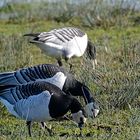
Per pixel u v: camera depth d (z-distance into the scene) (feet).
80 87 44.27
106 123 43.42
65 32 59.52
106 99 47.06
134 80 48.75
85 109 43.01
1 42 65.51
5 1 91.56
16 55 60.90
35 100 39.29
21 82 41.83
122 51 61.00
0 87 40.96
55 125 43.55
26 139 38.93
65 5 83.71
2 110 46.06
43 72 43.01
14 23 80.79
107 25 75.41
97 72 51.78
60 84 43.68
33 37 63.87
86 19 77.36
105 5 80.79
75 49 60.03
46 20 81.66
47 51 58.75
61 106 39.65
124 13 79.05
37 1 92.89
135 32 72.23
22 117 40.16
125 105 46.52
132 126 42.27
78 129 42.32
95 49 61.16
